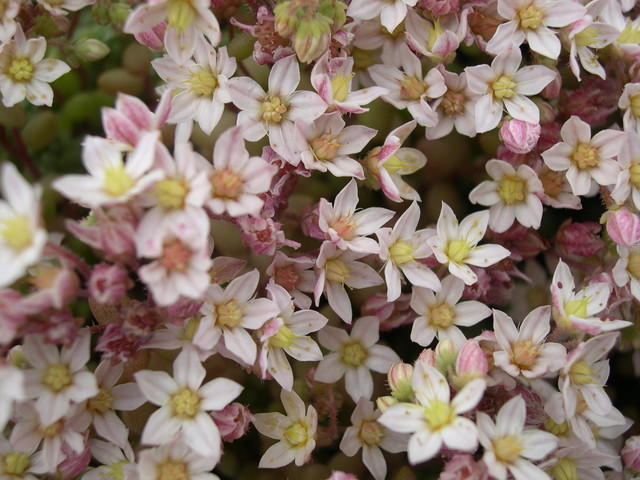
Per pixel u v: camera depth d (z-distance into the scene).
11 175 0.09
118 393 0.11
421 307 0.11
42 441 0.11
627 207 0.12
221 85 0.11
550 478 0.10
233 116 0.12
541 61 0.12
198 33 0.11
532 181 0.12
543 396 0.11
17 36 0.12
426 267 0.11
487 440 0.10
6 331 0.09
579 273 0.12
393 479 0.12
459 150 0.12
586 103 0.12
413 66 0.12
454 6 0.12
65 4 0.12
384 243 0.11
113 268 0.09
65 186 0.09
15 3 0.11
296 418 0.11
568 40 0.12
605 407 0.11
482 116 0.12
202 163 0.10
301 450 0.11
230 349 0.10
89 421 0.10
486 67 0.12
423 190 0.13
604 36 0.12
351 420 0.11
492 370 0.11
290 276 0.11
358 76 0.12
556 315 0.11
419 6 0.12
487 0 0.12
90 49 0.12
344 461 0.12
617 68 0.12
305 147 0.11
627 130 0.11
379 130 0.12
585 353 0.11
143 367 0.11
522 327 0.11
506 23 0.12
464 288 0.12
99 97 0.13
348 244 0.11
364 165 0.12
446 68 0.13
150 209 0.10
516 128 0.11
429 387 0.10
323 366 0.11
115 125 0.10
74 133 0.13
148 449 0.10
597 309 0.11
